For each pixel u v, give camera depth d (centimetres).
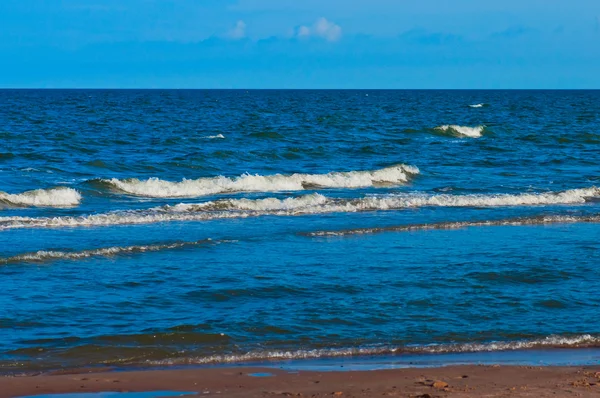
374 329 1477
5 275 1848
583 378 1154
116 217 2692
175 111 10825
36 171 3859
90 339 1384
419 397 1042
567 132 7119
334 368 1232
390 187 3688
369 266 2003
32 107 11906
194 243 2253
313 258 2095
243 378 1161
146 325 1478
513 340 1422
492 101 17862
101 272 1897
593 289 1803
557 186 3741
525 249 2258
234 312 1574
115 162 4219
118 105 13262
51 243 2250
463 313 1589
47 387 1104
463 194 3434
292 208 2978
